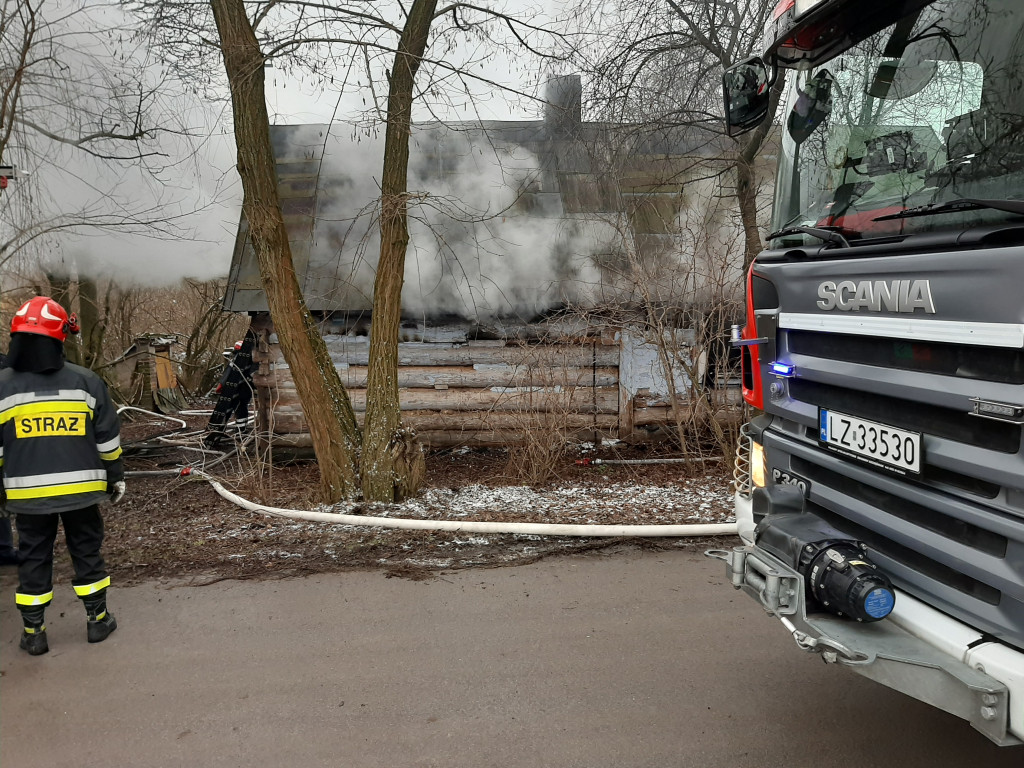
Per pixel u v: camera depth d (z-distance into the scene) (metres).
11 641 3.55
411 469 5.78
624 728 2.74
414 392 7.83
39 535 3.38
